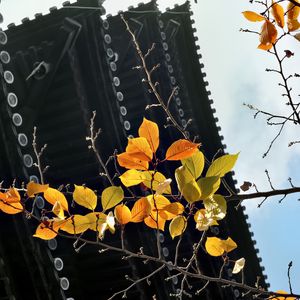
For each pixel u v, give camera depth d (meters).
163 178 2.67
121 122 10.66
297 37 2.82
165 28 14.80
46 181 10.59
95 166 10.66
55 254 10.34
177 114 13.77
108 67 10.73
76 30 10.48
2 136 7.90
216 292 13.22
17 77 10.16
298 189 3.04
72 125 10.77
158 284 10.41
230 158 2.56
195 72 14.95
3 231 7.82
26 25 11.05
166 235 12.82
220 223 13.71
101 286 10.60
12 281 7.77
